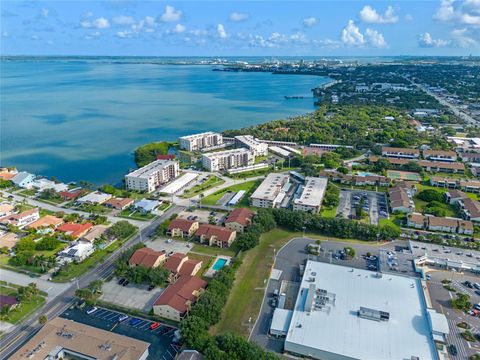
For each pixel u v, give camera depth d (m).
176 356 119.38
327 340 119.62
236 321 135.50
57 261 172.75
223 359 110.88
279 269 167.50
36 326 133.50
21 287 149.25
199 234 193.00
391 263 169.88
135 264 165.88
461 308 141.50
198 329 121.94
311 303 132.38
